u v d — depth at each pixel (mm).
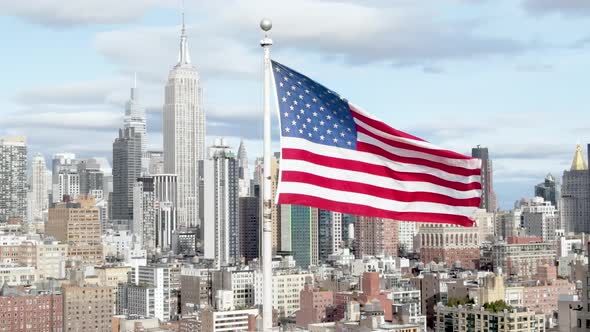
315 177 108812
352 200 110312
